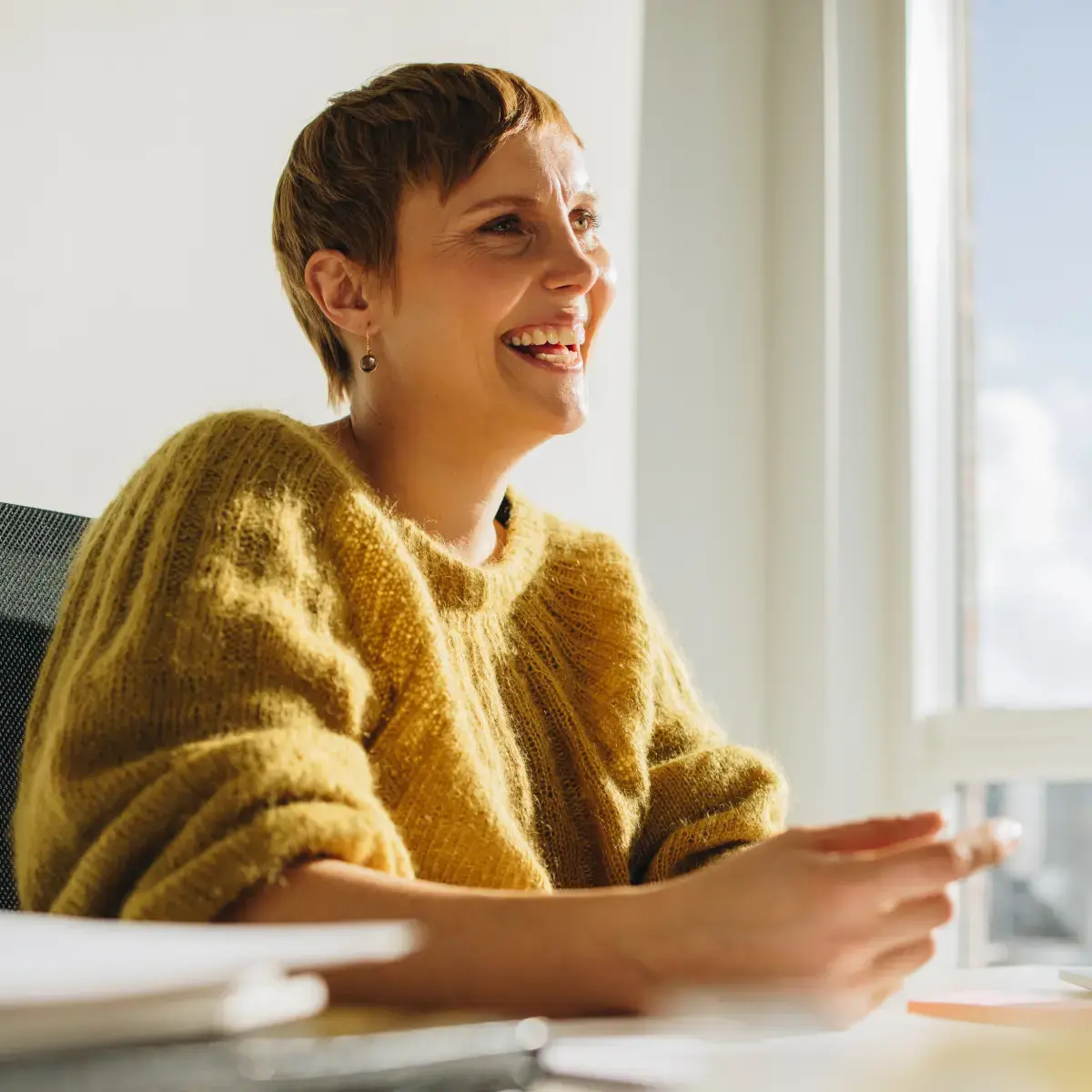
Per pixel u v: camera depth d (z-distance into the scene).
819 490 2.12
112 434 1.43
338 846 0.59
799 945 0.51
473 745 0.85
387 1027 0.47
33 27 1.41
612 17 2.03
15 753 0.93
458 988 0.53
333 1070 0.33
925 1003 0.64
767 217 2.22
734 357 2.16
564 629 1.08
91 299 1.43
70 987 0.30
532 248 1.02
